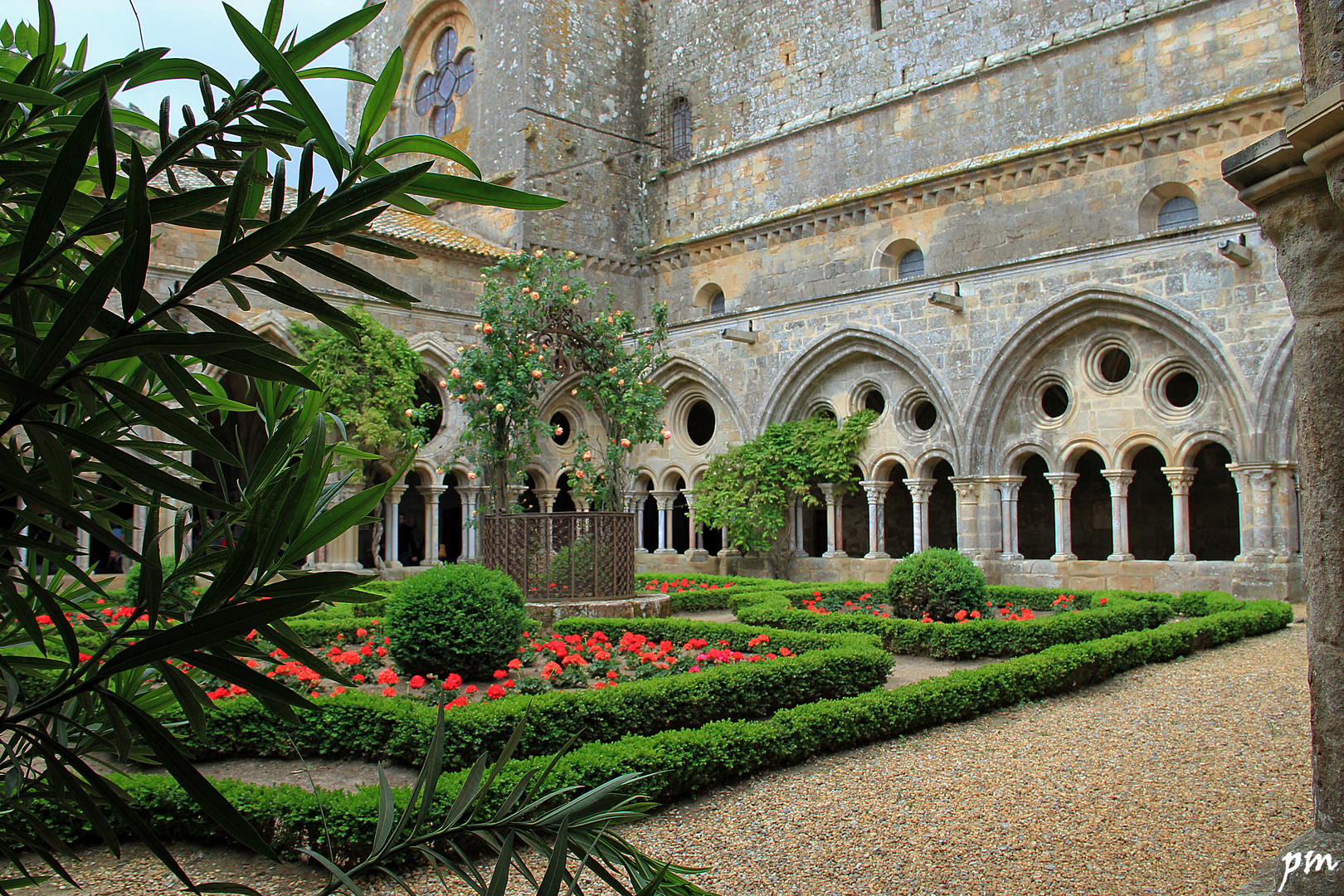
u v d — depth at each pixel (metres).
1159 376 18.09
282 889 4.67
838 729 7.27
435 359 24.47
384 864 2.42
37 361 1.59
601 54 31.48
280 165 1.77
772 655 9.52
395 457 21.89
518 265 14.30
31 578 1.90
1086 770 6.69
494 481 14.16
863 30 27.12
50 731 2.46
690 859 5.09
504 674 8.84
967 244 23.83
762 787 6.41
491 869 4.96
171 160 1.88
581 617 12.98
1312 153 3.57
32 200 2.07
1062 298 18.84
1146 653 10.73
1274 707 8.49
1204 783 6.29
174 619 2.15
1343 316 3.66
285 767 6.75
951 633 11.08
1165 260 17.67
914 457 21.47
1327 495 3.71
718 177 30.11
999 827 5.54
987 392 20.02
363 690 8.66
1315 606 3.78
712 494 23.94
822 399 23.42
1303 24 3.71
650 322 30.98
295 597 1.80
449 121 33.09
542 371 13.73
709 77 30.92
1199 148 20.36
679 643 11.70
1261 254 16.55
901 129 25.78
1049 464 19.47
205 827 5.26
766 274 28.17
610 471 14.20
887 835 5.42
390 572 22.44
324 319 1.90
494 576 9.58
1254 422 16.48
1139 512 24.52
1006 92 23.86
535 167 29.36
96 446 1.70
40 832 2.09
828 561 22.72
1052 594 16.06
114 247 1.61
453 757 6.29
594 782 5.62
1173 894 4.51
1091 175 21.84
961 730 7.98
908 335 21.30
